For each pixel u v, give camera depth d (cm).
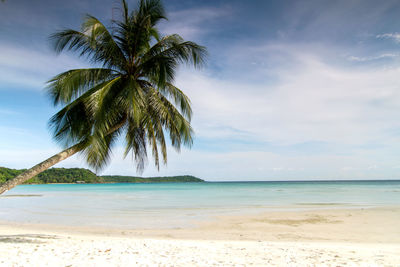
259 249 758
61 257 605
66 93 793
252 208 1958
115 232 1144
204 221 1409
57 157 772
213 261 599
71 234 1084
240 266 555
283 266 559
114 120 884
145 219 1491
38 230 1178
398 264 577
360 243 916
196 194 4062
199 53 934
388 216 1474
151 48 942
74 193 4634
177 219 1484
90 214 1716
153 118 929
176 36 945
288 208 1923
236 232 1134
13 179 686
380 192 4034
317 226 1242
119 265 552
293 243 907
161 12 983
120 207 2123
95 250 696
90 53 859
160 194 4150
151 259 610
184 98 1041
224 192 4681
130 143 982
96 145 743
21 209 2034
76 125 845
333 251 727
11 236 925
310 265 568
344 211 1702
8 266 516
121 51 917
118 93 856
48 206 2255
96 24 785
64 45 823
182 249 743
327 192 4191
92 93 779
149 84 979
